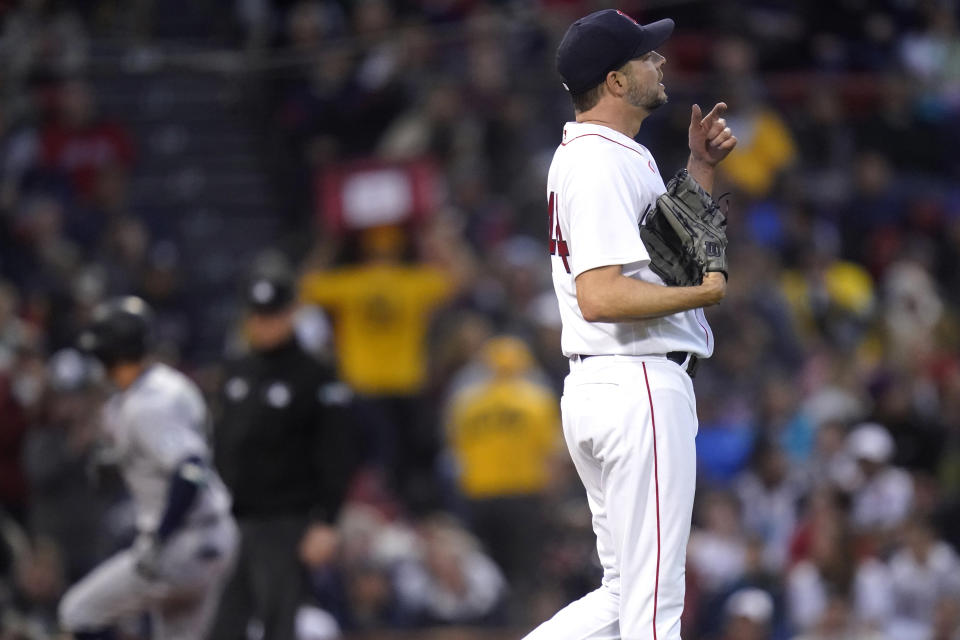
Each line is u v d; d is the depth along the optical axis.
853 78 59.88
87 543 37.50
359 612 38.12
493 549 42.50
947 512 42.69
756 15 59.09
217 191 56.06
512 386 42.78
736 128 54.75
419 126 53.38
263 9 56.59
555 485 41.97
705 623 37.88
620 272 16.67
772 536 42.00
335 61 53.62
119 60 44.56
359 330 47.09
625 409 16.89
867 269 57.44
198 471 25.44
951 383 46.88
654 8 53.25
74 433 37.50
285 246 52.16
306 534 26.86
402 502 44.72
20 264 47.72
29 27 48.06
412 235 48.25
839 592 38.81
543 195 52.50
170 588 26.06
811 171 58.62
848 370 47.03
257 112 57.66
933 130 60.56
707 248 16.66
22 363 39.16
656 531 16.83
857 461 41.53
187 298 51.06
